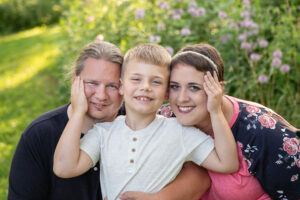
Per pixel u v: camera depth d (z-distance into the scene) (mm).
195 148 1838
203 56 1823
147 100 1770
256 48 3764
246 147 1907
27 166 1872
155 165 1791
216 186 1967
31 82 7078
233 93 3768
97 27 4141
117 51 1884
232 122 1936
